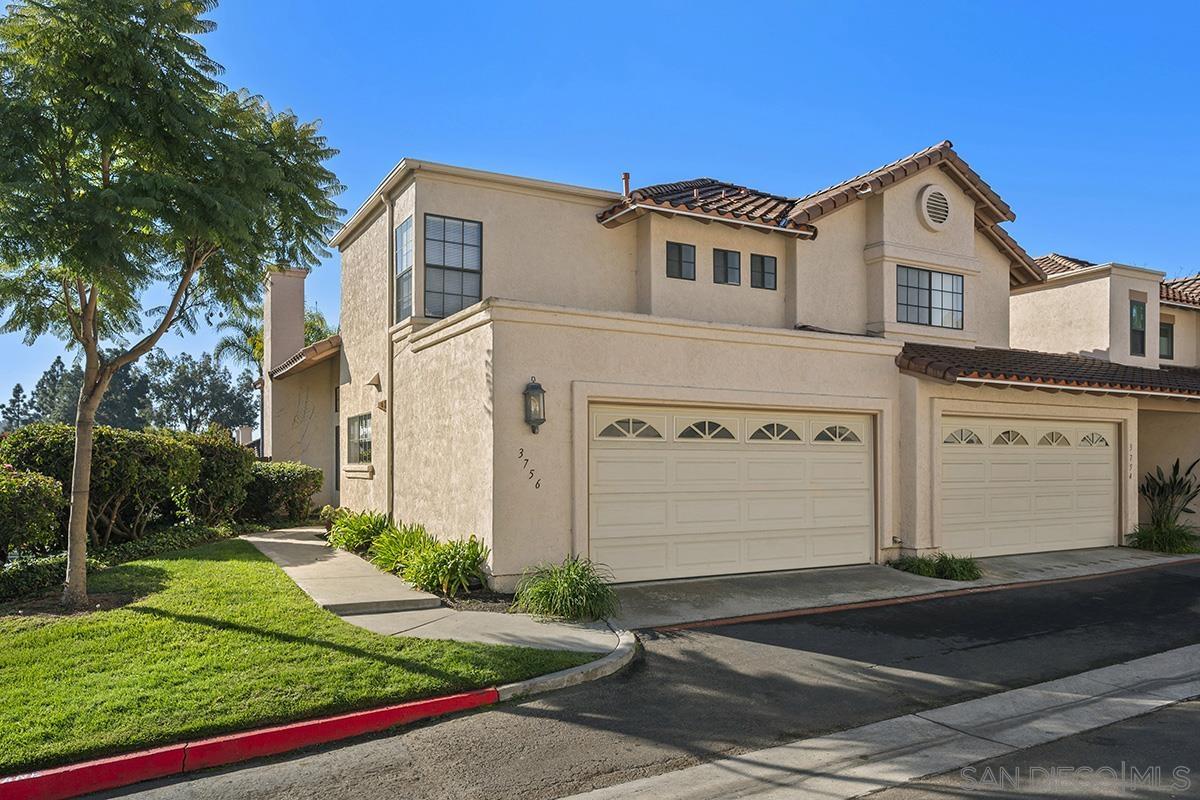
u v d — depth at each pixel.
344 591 9.14
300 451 20.09
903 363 12.56
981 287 16.33
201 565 10.77
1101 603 10.45
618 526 10.38
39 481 10.09
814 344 11.82
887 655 7.84
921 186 14.95
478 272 12.85
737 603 9.73
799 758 5.37
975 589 11.12
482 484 9.73
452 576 9.33
